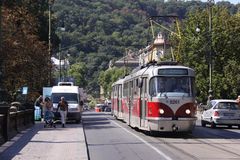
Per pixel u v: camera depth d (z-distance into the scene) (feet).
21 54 164.66
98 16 422.41
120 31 420.36
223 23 231.91
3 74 155.33
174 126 95.50
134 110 117.91
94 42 432.25
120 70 468.34
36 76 178.70
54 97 157.17
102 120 175.83
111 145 81.56
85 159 60.59
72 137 94.43
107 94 501.97
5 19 157.28
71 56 489.67
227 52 231.30
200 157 64.03
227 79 226.79
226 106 128.77
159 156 65.26
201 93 227.40
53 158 61.62
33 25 179.63
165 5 381.40
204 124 138.92
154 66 102.01
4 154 66.18
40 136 96.84
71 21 407.23
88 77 521.65
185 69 98.02
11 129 96.84
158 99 95.86
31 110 138.31
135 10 424.05
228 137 98.07
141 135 102.99
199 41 228.02
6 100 161.99
